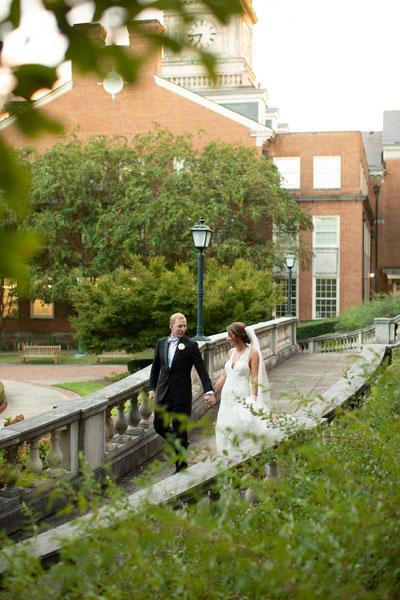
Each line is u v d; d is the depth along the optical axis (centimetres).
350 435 423
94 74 106
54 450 625
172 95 3559
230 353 689
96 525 288
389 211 4528
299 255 3325
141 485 277
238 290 1895
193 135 3256
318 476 354
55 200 3159
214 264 2183
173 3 103
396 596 216
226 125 3538
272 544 246
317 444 300
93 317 1981
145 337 1928
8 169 106
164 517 231
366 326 2392
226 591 233
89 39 103
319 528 229
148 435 824
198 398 1066
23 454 696
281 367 1560
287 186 3622
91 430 676
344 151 3569
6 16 99
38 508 581
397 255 4519
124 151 3181
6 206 109
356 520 223
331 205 3562
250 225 3281
